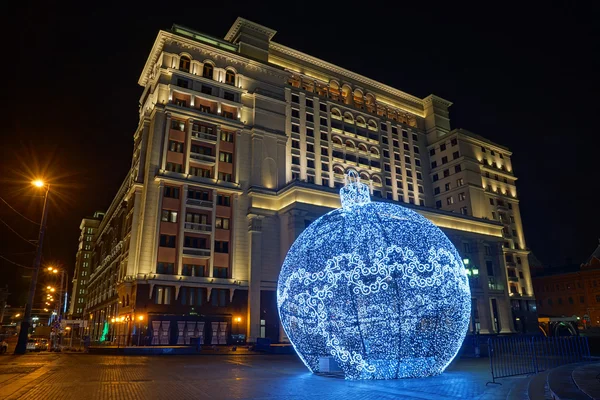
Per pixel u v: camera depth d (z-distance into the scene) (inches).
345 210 605.9
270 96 2107.5
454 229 2278.5
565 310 3014.3
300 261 581.3
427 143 2849.4
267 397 427.8
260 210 1818.4
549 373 561.3
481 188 2618.1
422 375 562.6
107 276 2322.8
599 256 2938.0
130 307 1550.2
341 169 2311.8
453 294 546.9
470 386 498.0
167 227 1653.5
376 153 2514.8
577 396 365.7
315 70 2474.2
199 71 1945.1
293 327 589.0
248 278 1742.1
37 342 1792.6
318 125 2301.9
